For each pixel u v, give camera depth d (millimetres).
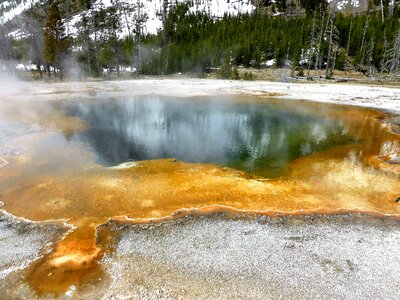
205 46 48906
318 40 47344
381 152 13086
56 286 5824
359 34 46781
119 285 5855
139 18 67750
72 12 74812
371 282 5977
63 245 6914
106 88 30656
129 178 10273
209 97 26594
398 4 59219
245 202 8758
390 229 7602
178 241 7059
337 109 21703
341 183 10125
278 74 42000
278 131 16531
